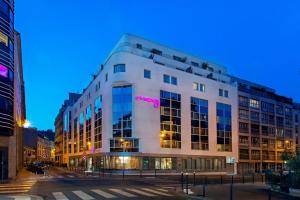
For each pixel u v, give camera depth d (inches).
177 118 2608.3
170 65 2731.3
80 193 901.2
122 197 815.1
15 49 1726.1
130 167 2333.9
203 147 2775.6
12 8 1488.7
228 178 1920.5
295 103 4296.3
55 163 4795.8
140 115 2388.0
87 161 2955.2
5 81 1407.5
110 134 2411.4
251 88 3555.6
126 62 2405.3
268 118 3624.5
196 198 813.9
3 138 1466.5
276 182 1117.1
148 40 2726.4
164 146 2493.8
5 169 1469.0
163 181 1503.4
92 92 2920.8
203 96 2837.1
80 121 3437.5
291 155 992.2
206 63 3117.6
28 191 962.7
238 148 3154.5
